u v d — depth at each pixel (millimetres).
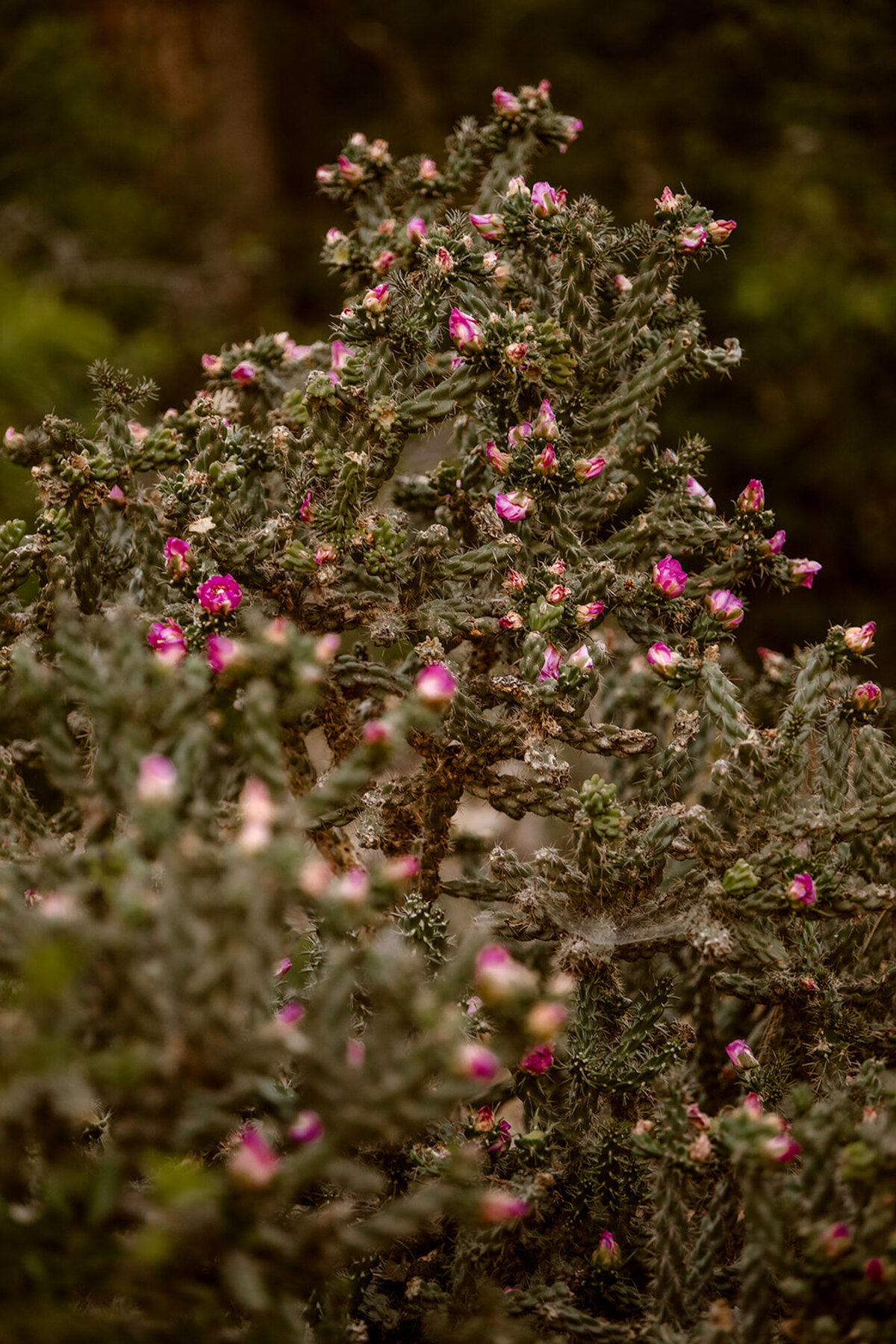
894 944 2316
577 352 2326
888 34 6531
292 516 2293
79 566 2293
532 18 7449
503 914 2285
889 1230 1994
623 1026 2301
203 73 6559
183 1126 1924
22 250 5289
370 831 2305
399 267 2385
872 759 2289
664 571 2299
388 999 1962
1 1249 1921
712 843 2219
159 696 2002
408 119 7777
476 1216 1976
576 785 2602
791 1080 2285
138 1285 1939
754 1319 2059
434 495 2361
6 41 5469
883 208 6250
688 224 2334
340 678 2289
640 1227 2227
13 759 2268
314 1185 2158
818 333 5996
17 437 2301
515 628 2266
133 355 4996
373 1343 2152
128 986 1907
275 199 7215
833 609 6441
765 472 6605
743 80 6738
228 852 1939
